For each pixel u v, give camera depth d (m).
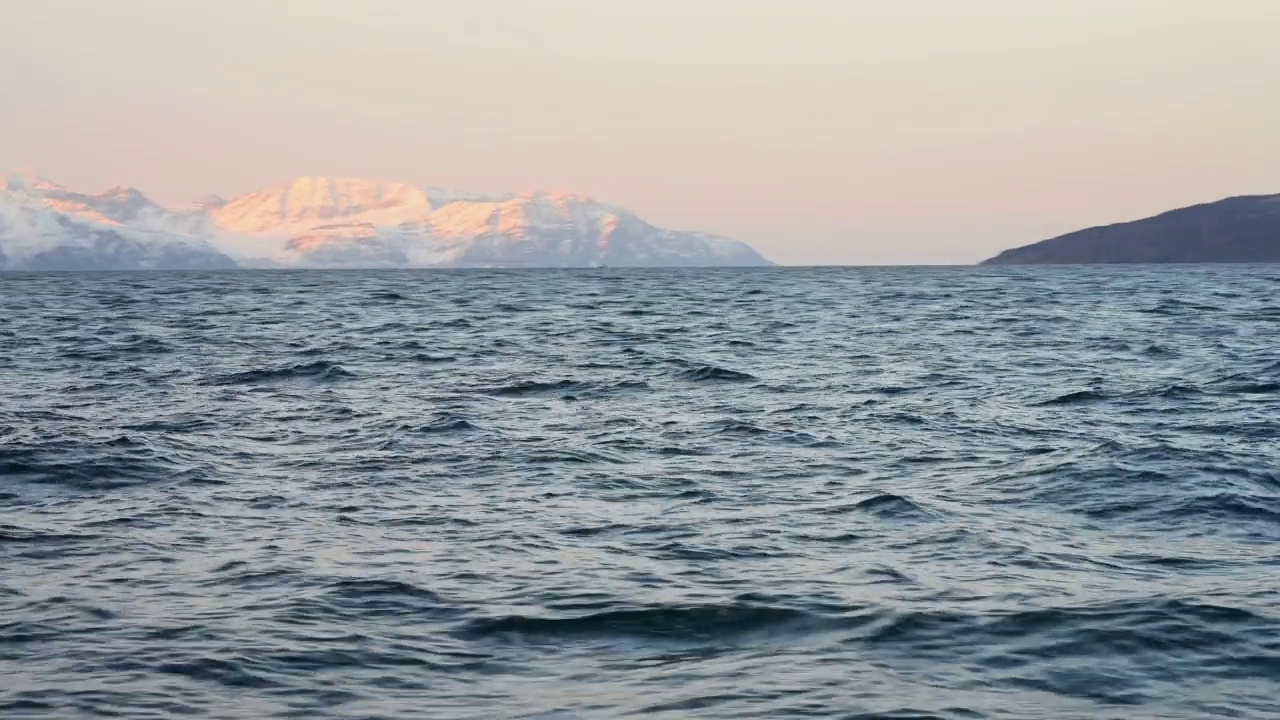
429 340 57.31
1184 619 13.62
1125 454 23.88
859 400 34.16
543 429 28.50
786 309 89.62
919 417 30.47
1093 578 15.45
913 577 15.53
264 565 16.14
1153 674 12.04
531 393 35.81
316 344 54.84
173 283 187.00
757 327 67.69
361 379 39.56
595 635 13.31
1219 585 15.05
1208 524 18.47
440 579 15.46
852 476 22.72
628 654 12.71
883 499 20.28
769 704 11.26
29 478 22.16
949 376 40.53
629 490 21.41
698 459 24.56
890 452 25.28
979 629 13.39
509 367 43.56
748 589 14.98
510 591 14.91
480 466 23.70
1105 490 20.80
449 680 11.95
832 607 14.21
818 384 38.19
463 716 11.00
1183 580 15.32
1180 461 23.06
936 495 20.86
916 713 11.05
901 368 43.38
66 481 21.97
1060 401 33.44
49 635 13.15
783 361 46.19
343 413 31.25
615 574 15.71
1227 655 12.53
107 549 17.02
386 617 13.88
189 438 27.00
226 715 11.01
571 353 49.66
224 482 22.05
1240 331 62.22
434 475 22.78
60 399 34.44
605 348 52.38
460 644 13.00
